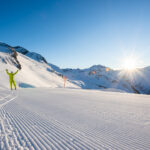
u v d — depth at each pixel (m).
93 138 2.64
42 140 2.48
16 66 55.75
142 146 2.33
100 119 4.09
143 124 3.67
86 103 7.52
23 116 4.09
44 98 9.02
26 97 9.06
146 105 7.53
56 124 3.46
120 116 4.57
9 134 2.66
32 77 56.78
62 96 10.88
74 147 2.24
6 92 11.90
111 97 12.06
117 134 2.88
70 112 4.95
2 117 3.84
